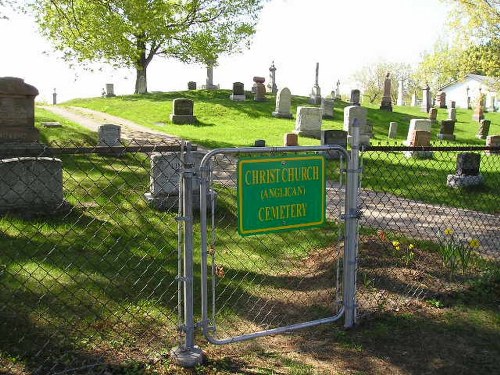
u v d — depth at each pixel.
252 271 5.98
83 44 24.02
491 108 54.97
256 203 3.88
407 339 4.30
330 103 27.45
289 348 4.11
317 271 5.95
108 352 3.87
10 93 11.73
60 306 4.67
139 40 31.56
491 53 30.95
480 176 12.67
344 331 4.41
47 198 7.91
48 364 3.64
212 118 25.11
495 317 4.78
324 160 4.19
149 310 4.71
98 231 7.17
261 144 12.34
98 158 12.45
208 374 3.63
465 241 7.67
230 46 34.50
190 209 3.70
